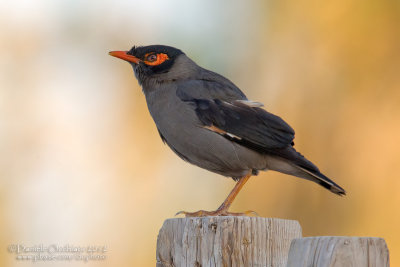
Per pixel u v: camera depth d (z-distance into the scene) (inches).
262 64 593.9
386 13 554.6
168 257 257.6
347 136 545.0
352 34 564.1
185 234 254.1
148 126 578.9
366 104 546.9
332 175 541.3
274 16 599.8
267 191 534.6
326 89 562.9
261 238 250.5
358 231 522.6
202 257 249.1
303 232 523.2
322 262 210.8
